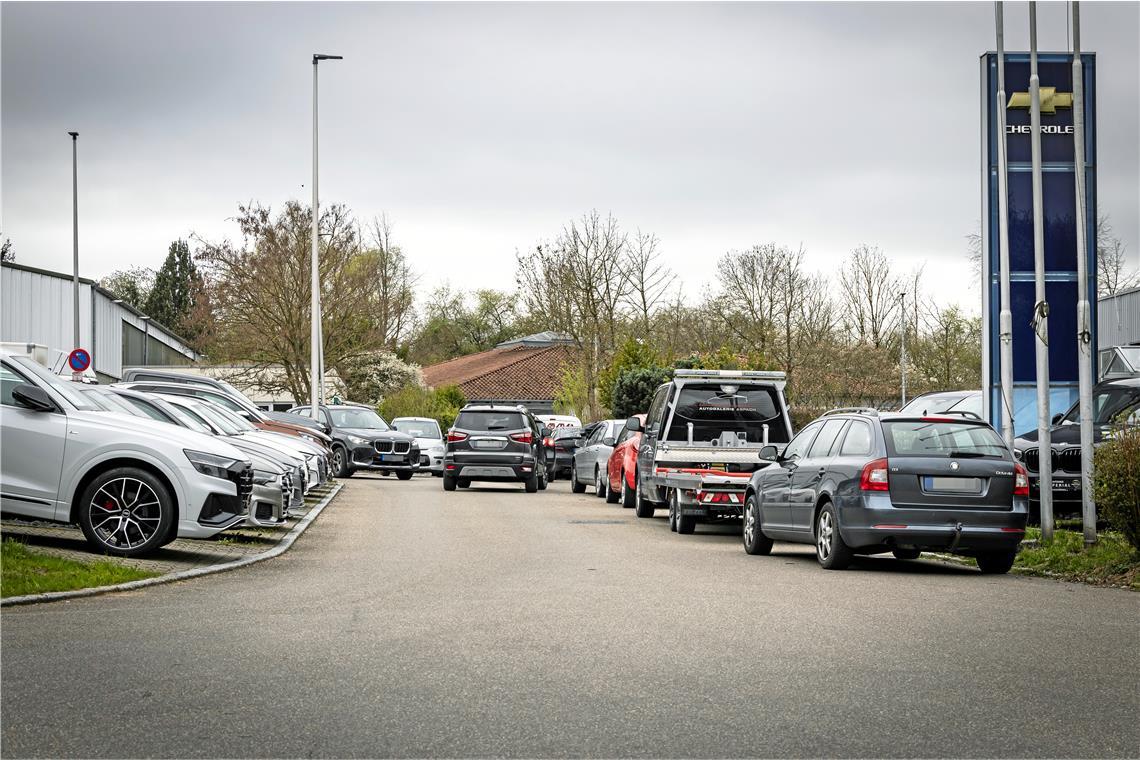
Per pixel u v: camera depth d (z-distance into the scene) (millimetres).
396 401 57344
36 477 12258
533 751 5445
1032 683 6934
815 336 61250
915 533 12430
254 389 54906
